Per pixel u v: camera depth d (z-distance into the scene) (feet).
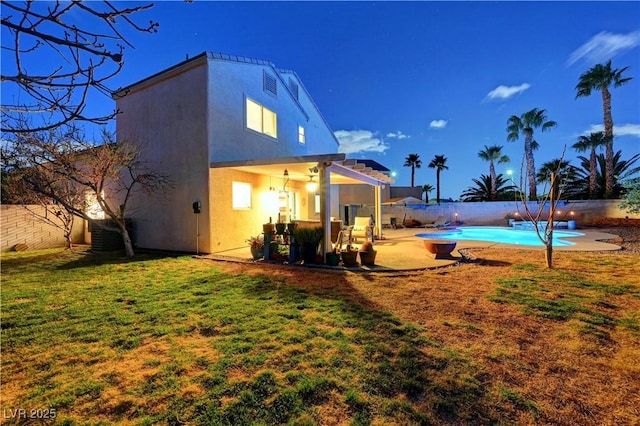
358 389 8.34
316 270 23.45
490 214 74.64
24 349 10.98
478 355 10.18
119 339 11.75
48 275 22.75
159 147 35.78
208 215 31.89
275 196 42.80
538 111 80.07
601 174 73.10
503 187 94.27
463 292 17.33
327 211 25.86
